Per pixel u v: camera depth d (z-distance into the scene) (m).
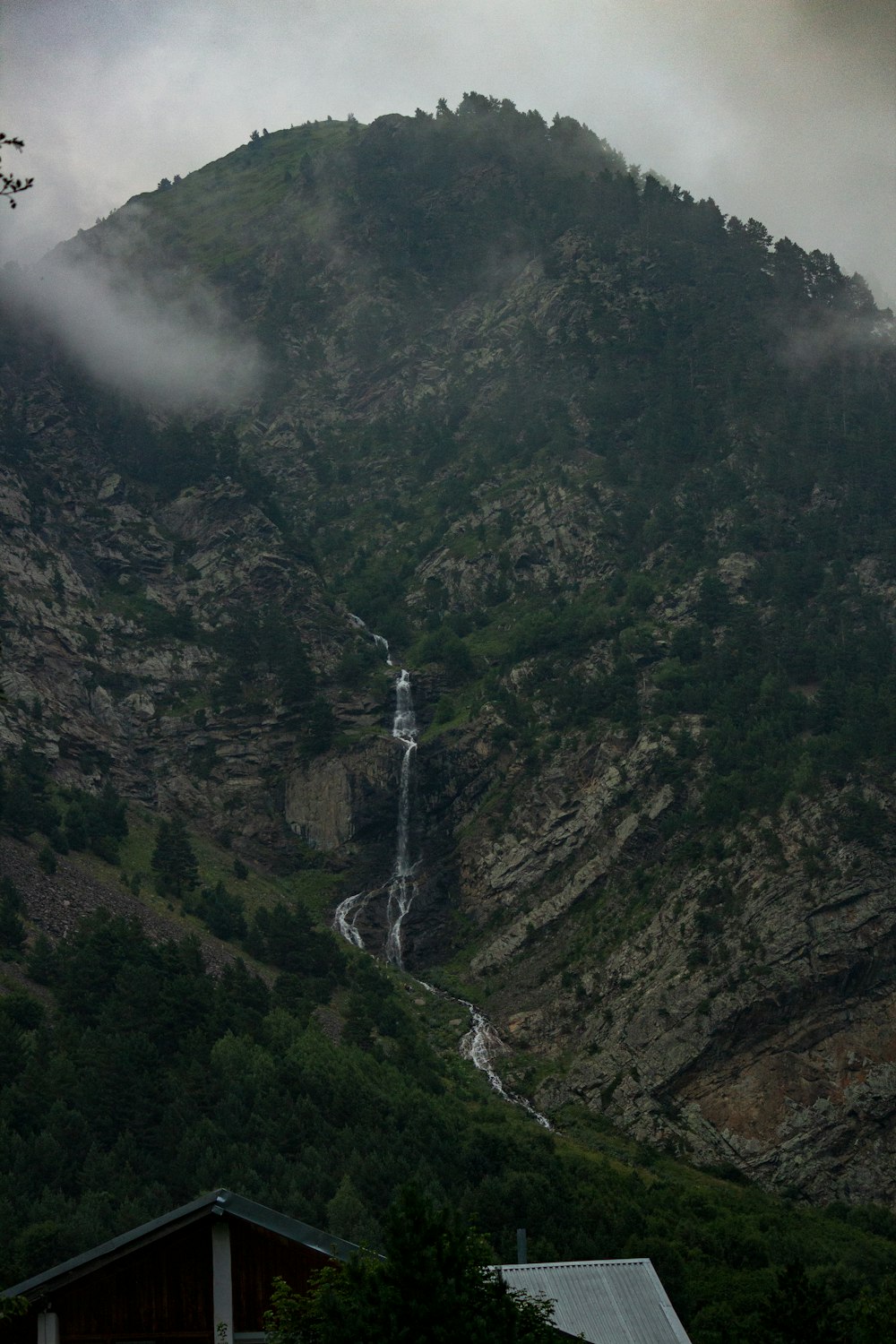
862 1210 173.12
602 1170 161.12
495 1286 55.31
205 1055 151.00
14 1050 140.62
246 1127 138.25
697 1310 119.19
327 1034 175.00
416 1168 137.50
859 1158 183.12
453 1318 52.50
